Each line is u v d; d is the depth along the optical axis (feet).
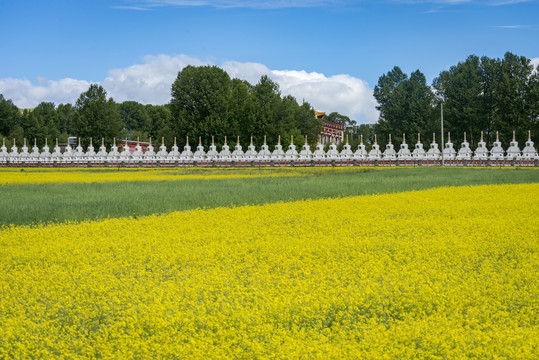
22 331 28.37
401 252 44.98
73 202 86.74
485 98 346.95
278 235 54.34
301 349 25.49
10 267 43.39
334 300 31.76
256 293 33.14
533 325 29.50
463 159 271.69
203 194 97.19
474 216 65.87
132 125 571.28
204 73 356.59
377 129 388.57
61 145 470.39
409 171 181.37
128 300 32.89
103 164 285.64
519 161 255.70
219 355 25.11
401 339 26.66
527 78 334.85
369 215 66.95
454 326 28.37
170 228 60.29
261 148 321.32
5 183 140.46
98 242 51.72
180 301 32.17
